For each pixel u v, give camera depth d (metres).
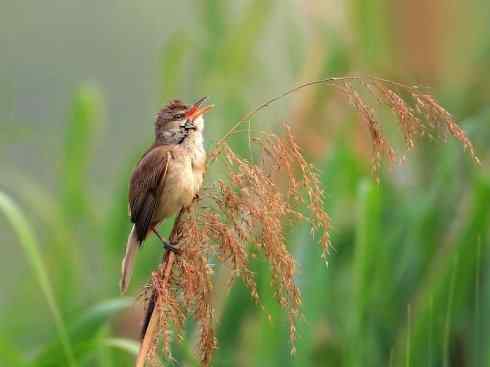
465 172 10.73
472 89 11.92
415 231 10.50
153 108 13.05
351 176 10.40
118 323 10.55
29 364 8.41
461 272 9.23
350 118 11.16
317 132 11.73
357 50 12.08
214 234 6.59
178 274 6.61
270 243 6.57
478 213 9.21
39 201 11.60
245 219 6.62
